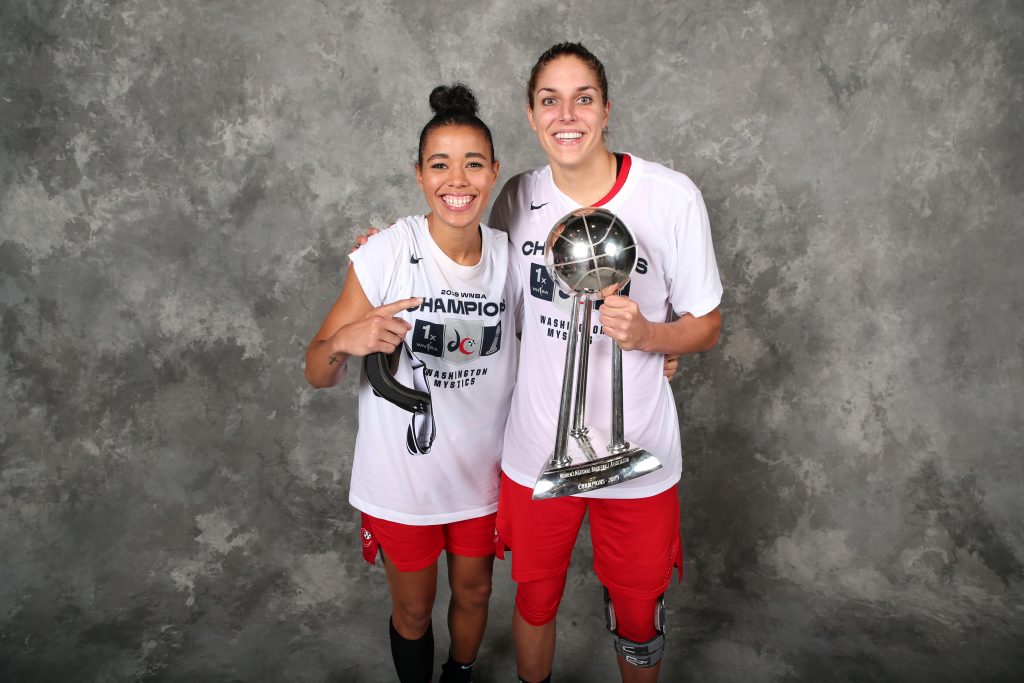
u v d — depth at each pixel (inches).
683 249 60.3
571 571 99.2
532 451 63.4
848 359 98.9
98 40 94.4
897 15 92.4
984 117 92.6
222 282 100.0
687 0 95.0
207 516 100.8
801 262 98.1
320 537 102.1
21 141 95.1
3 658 82.9
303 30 96.6
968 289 95.6
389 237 61.9
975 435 96.8
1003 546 95.8
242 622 89.8
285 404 102.7
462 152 58.5
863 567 98.3
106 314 98.3
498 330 64.8
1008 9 90.5
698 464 102.7
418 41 97.6
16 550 95.7
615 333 53.1
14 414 97.3
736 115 96.3
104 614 90.3
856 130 94.7
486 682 79.9
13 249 96.2
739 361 100.8
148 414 100.0
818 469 100.6
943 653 84.9
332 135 98.7
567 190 61.6
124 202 97.0
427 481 64.1
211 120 97.1
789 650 85.6
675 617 91.6
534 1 96.8
